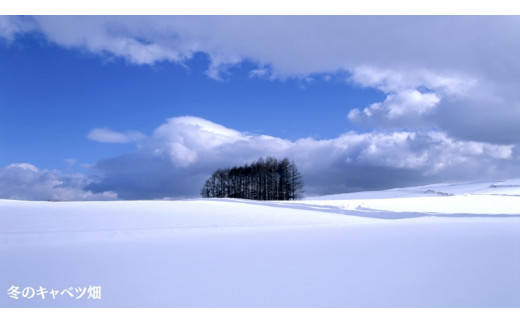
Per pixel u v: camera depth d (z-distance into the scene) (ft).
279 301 13.58
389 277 16.58
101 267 19.11
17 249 25.23
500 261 19.62
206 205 62.85
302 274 17.33
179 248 25.34
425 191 138.31
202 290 14.99
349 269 18.20
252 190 187.52
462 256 21.08
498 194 97.71
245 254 22.66
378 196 132.57
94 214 46.03
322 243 27.04
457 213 54.65
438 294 14.11
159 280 16.49
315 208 63.62
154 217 45.29
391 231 34.71
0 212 44.75
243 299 13.84
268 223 44.14
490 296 13.83
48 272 18.01
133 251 24.12
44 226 35.55
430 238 28.94
